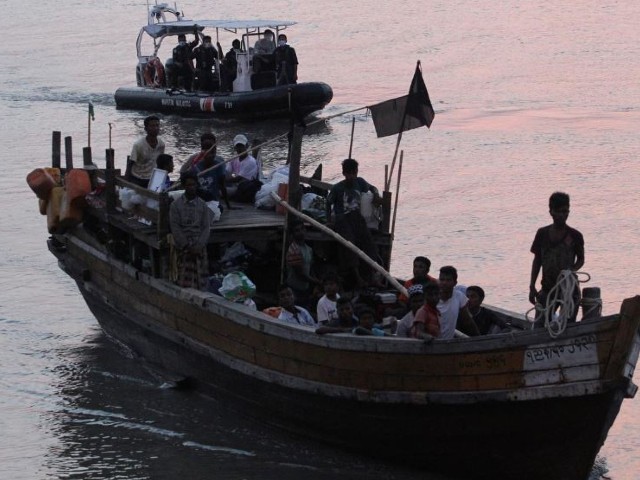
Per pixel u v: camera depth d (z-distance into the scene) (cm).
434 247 6656
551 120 10362
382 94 11975
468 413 3631
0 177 8769
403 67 13638
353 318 4134
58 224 5503
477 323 4209
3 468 4116
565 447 3578
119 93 12106
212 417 4525
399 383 3719
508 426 3591
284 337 4031
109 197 5019
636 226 6919
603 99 11300
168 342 4759
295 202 4694
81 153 9619
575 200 7594
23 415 4591
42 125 11062
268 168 8925
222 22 12150
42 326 5684
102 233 5338
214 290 4659
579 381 3394
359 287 4716
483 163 8812
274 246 4953
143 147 5259
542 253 3791
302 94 10975
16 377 5016
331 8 19612
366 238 4725
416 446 3847
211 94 11525
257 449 4209
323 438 4128
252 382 4259
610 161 8700
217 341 4400
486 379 3544
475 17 17938
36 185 5516
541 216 7262
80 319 5806
